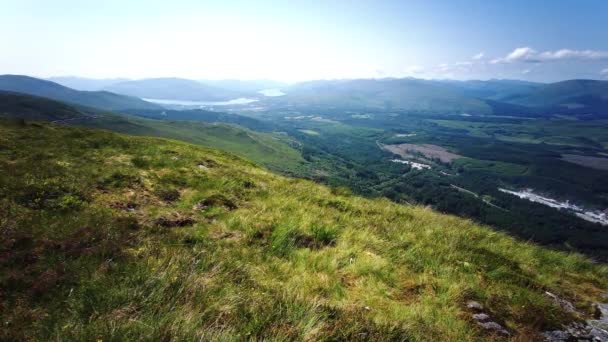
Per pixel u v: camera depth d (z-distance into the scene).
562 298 7.79
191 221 9.80
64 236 7.19
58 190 10.12
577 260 10.61
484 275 8.38
